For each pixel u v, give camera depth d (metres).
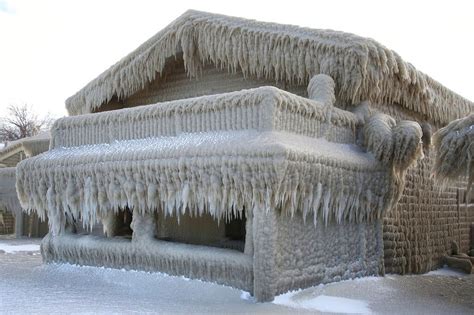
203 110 12.16
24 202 14.84
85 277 13.38
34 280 13.16
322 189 11.47
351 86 13.78
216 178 11.02
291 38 14.30
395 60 14.59
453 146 11.79
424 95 16.42
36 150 30.05
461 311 10.67
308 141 11.83
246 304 10.32
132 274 12.82
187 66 16.02
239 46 14.88
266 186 10.38
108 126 13.94
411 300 11.59
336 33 13.94
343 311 10.07
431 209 17.59
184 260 12.12
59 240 14.73
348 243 13.21
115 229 15.90
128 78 16.83
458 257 18.17
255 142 10.60
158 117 12.96
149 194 12.09
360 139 13.90
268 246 10.66
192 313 9.34
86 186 13.28
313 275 11.87
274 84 15.28
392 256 15.02
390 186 13.69
